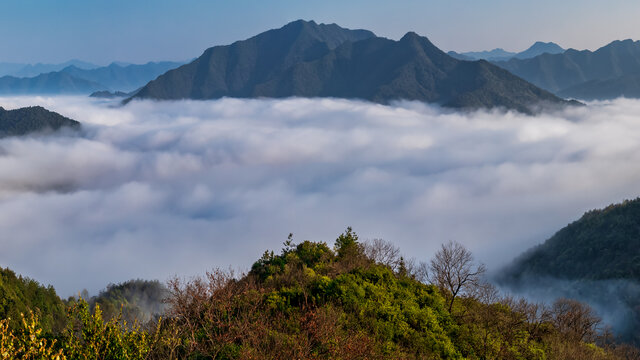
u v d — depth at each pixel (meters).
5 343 9.87
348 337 17.94
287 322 20.11
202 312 19.95
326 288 26.53
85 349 12.10
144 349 13.21
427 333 25.19
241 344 17.20
